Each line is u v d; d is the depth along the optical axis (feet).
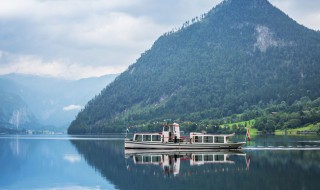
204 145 505.66
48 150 596.70
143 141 522.88
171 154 459.73
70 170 356.18
